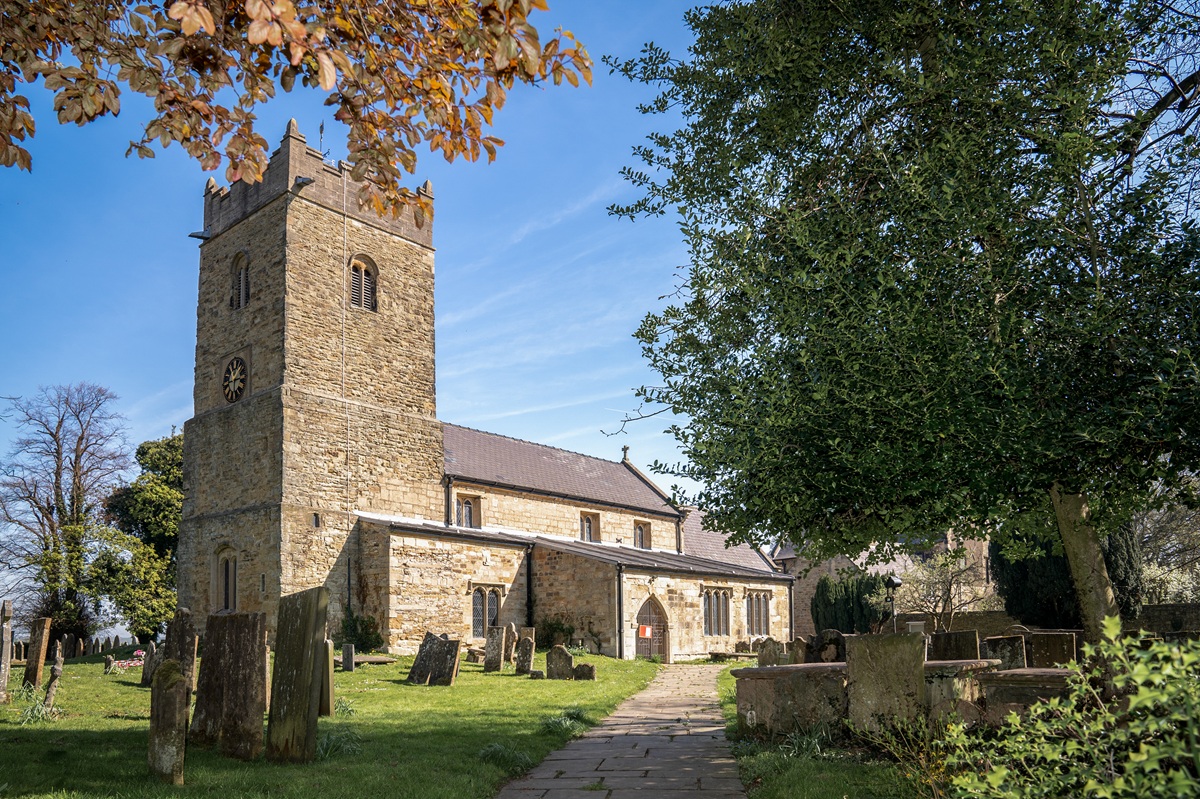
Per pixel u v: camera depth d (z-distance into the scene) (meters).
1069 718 4.44
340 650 28.94
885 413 8.84
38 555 35.38
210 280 32.91
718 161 10.98
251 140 7.93
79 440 37.38
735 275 10.09
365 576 30.02
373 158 8.01
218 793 7.57
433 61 7.25
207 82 7.38
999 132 9.46
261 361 30.06
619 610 32.84
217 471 30.73
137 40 7.14
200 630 29.88
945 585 34.94
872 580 38.56
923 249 9.02
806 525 10.37
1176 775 3.17
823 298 9.18
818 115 10.57
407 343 33.69
